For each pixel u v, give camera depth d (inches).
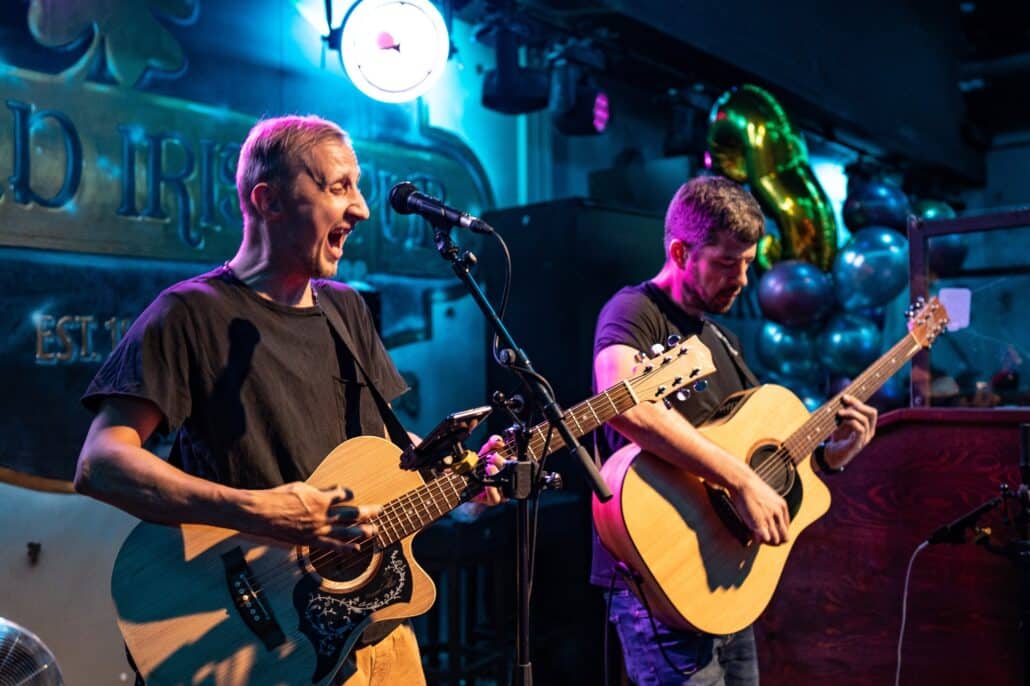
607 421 83.2
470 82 181.6
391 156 164.4
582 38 180.5
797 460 93.6
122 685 127.3
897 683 109.2
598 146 214.7
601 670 152.5
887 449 111.3
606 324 88.3
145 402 64.7
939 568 107.5
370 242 160.4
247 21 142.6
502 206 188.1
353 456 69.6
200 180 135.9
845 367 191.2
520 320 170.1
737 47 197.2
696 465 82.3
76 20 121.9
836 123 238.2
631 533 81.9
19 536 117.6
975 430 106.0
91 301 124.1
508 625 153.5
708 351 83.1
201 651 64.2
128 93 127.6
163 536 65.5
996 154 319.0
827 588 114.3
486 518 140.6
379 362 78.0
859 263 186.1
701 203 86.8
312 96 151.6
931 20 284.2
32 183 117.6
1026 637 96.6
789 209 195.0
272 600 66.0
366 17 127.7
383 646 70.8
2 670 76.0
